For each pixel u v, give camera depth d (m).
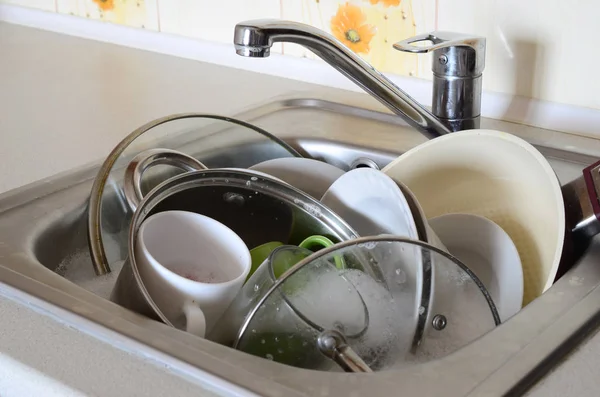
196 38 1.29
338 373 0.49
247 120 1.02
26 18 1.54
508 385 0.47
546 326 0.54
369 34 1.06
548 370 0.50
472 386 0.47
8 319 0.56
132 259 0.61
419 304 0.58
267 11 1.17
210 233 0.70
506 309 0.69
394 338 0.56
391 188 0.70
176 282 0.61
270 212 0.76
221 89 1.14
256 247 0.74
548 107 0.93
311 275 0.56
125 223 0.79
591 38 0.87
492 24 0.94
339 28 1.09
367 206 0.75
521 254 0.74
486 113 0.98
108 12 1.40
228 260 0.70
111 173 0.80
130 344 0.52
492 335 0.53
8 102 1.09
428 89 1.02
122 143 0.82
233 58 1.24
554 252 0.69
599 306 0.57
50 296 0.58
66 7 1.47
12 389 0.51
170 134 0.93
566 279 0.62
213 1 1.23
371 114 1.03
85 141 0.94
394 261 0.58
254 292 0.60
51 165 0.86
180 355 0.50
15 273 0.62
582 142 0.89
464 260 0.74
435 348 0.58
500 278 0.71
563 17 0.88
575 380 0.49
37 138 0.95
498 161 0.76
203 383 0.48
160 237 0.69
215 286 0.62
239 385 0.46
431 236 0.68
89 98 1.10
